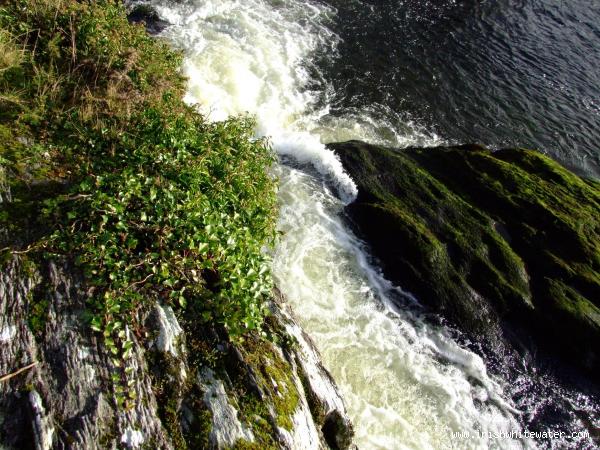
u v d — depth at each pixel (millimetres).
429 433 7535
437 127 14945
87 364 4289
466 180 11531
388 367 8180
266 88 13859
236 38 15117
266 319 5789
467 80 17281
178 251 5285
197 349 4941
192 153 6680
